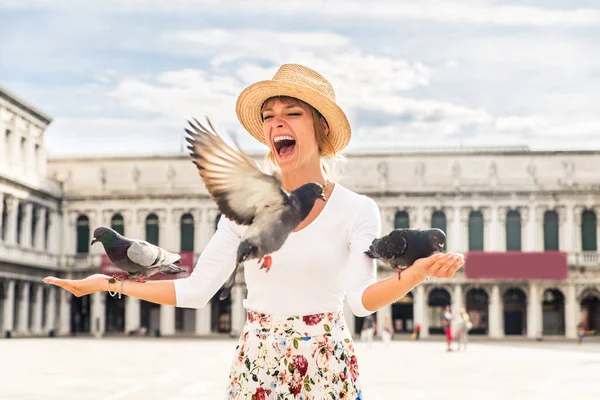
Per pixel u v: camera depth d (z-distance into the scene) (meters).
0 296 75.56
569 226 83.25
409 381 26.38
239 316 86.62
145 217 88.44
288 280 5.03
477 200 84.56
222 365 34.75
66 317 87.62
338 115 4.99
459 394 21.97
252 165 3.89
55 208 87.38
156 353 45.53
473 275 82.50
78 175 89.88
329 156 5.38
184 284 5.18
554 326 85.94
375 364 36.12
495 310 84.12
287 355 5.02
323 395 5.00
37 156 83.75
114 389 23.11
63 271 87.75
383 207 86.00
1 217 74.75
